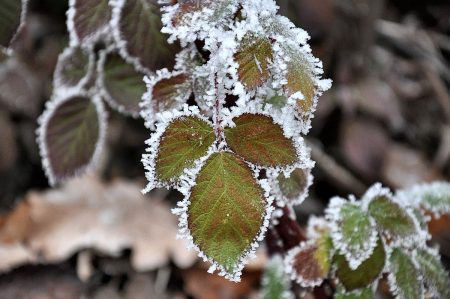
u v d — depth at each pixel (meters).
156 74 0.48
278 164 0.40
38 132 0.54
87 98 0.52
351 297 0.50
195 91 0.44
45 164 0.52
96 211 0.82
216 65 0.41
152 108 0.45
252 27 0.41
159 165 0.39
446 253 0.77
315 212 0.84
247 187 0.39
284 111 0.42
